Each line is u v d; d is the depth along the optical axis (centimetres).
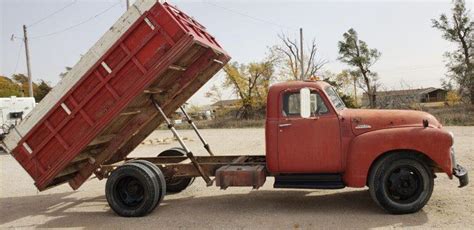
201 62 792
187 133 2602
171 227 615
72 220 688
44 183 712
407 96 3547
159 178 693
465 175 624
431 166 655
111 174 691
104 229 624
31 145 707
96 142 722
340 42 4434
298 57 4281
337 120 652
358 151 628
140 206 676
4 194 954
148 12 647
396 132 621
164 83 764
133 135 861
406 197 624
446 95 3997
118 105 671
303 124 661
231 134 2314
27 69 3042
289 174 679
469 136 1570
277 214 658
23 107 2355
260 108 4259
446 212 621
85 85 680
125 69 664
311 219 620
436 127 638
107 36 665
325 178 665
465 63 3688
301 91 630
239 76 4275
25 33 3036
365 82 4409
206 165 745
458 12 3706
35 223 680
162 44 650
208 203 760
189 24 716
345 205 698
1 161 1650
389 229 554
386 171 619
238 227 596
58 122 693
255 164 729
